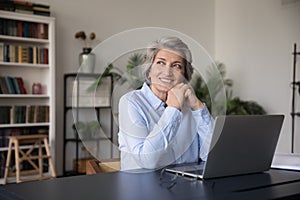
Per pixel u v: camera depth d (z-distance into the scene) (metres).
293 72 4.90
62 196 1.01
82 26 4.91
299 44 4.83
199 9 6.02
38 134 4.42
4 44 4.28
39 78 4.64
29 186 1.13
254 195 1.02
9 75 4.42
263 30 5.32
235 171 1.28
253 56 5.48
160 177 1.24
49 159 4.30
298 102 4.83
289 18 4.95
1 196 1.07
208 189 1.09
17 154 4.04
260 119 1.28
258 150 1.31
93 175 1.28
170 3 5.71
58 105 4.78
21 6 4.23
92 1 4.99
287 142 4.99
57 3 4.71
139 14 5.40
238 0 5.73
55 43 4.70
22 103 4.54
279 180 1.22
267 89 5.27
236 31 5.77
